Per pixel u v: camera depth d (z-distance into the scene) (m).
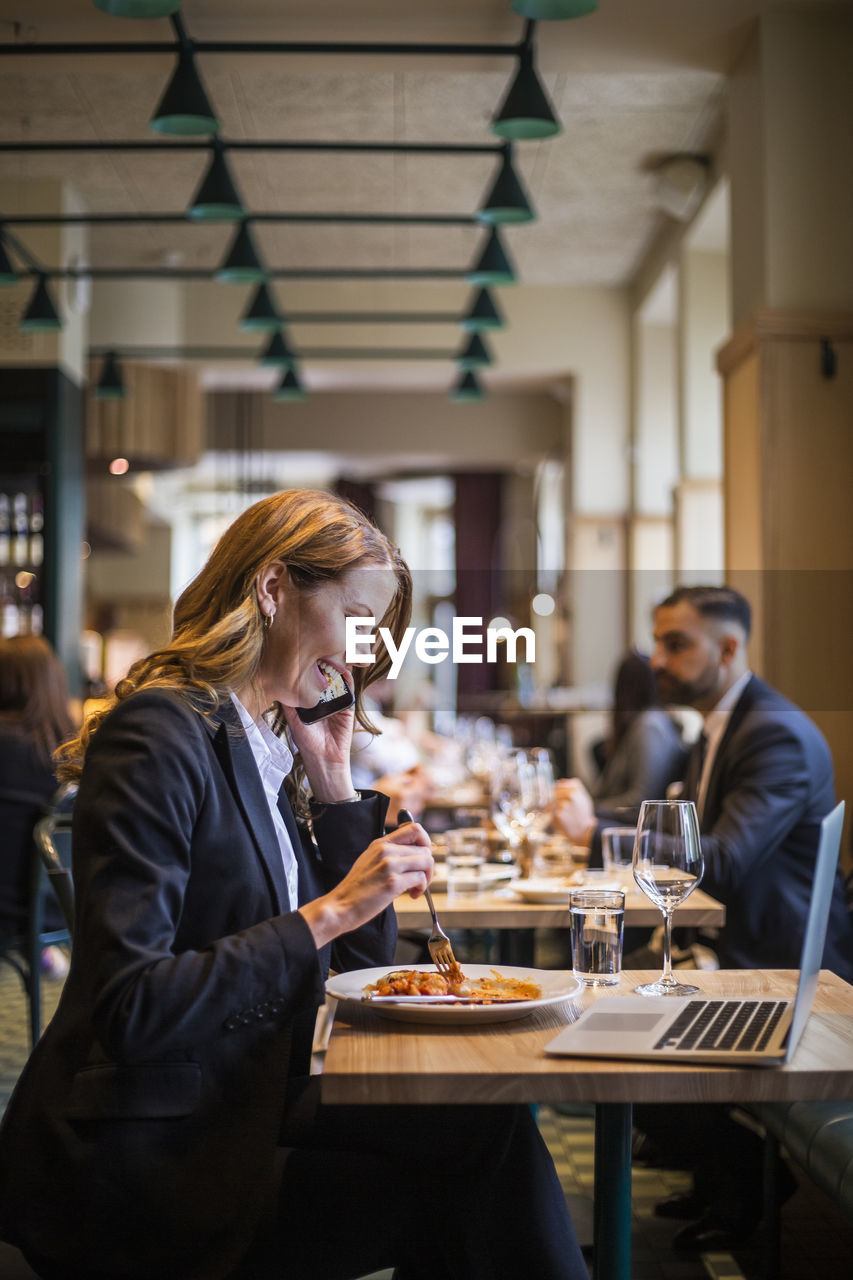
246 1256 1.57
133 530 12.71
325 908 1.50
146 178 7.93
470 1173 1.60
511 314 10.16
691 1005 1.62
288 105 6.86
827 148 5.08
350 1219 1.60
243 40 5.10
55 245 7.73
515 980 1.70
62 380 7.56
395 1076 1.32
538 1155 1.62
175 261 9.52
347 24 5.02
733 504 5.43
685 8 5.00
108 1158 1.46
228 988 1.42
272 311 7.22
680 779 4.64
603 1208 1.62
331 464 13.84
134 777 1.49
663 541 9.93
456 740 8.31
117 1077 1.47
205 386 11.16
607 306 10.16
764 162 5.07
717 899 2.89
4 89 6.65
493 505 15.30
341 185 8.09
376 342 10.07
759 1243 2.62
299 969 1.46
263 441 12.00
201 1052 1.50
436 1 4.82
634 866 1.83
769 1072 1.33
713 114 7.00
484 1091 1.32
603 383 10.14
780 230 5.05
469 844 2.79
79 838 1.49
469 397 8.98
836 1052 1.40
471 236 9.05
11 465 7.48
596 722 9.88
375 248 9.30
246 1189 1.48
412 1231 1.63
